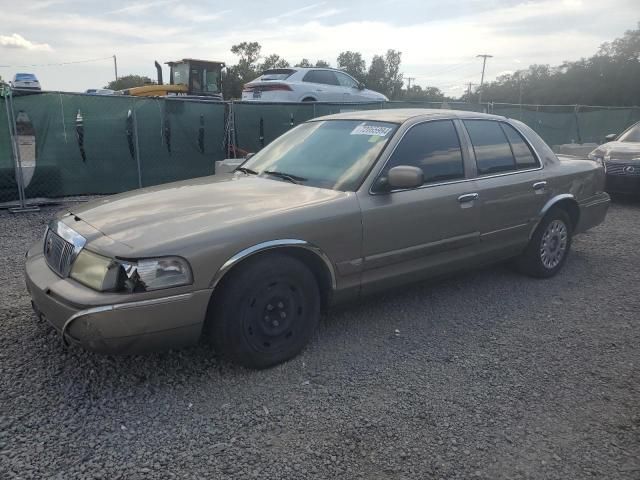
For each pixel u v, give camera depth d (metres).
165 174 10.29
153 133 10.01
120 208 3.53
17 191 8.70
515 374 3.47
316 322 3.63
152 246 2.93
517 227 4.89
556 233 5.36
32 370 3.34
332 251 3.57
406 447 2.71
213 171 10.79
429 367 3.54
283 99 14.95
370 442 2.75
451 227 4.29
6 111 8.38
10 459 2.53
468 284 5.18
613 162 9.61
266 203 3.53
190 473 2.49
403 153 4.09
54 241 3.41
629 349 3.86
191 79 22.38
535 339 4.00
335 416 2.96
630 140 10.68
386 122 4.30
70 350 3.60
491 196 4.57
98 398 3.07
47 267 3.36
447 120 4.54
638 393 3.26
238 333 3.22
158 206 3.50
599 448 2.74
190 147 10.45
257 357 3.34
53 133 8.98
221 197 3.66
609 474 2.55
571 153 13.09
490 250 4.71
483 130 4.80
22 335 3.80
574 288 5.14
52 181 9.11
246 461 2.58
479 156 4.64
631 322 4.34
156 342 2.99
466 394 3.21
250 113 10.96
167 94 21.92
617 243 6.89
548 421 2.96
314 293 3.55
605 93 59.47
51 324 3.14
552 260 5.40
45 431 2.75
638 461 2.64
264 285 3.28
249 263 3.22
